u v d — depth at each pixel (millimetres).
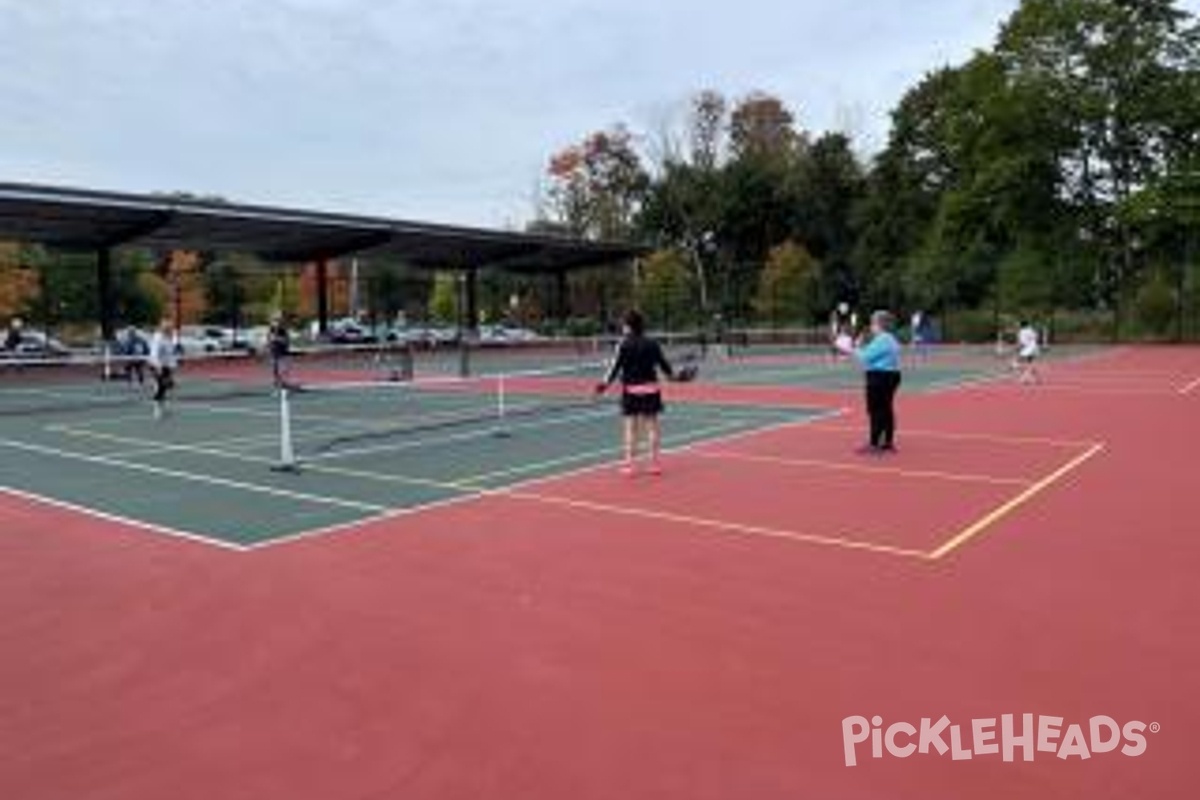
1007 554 10086
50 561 10430
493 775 5711
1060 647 7461
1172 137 62062
